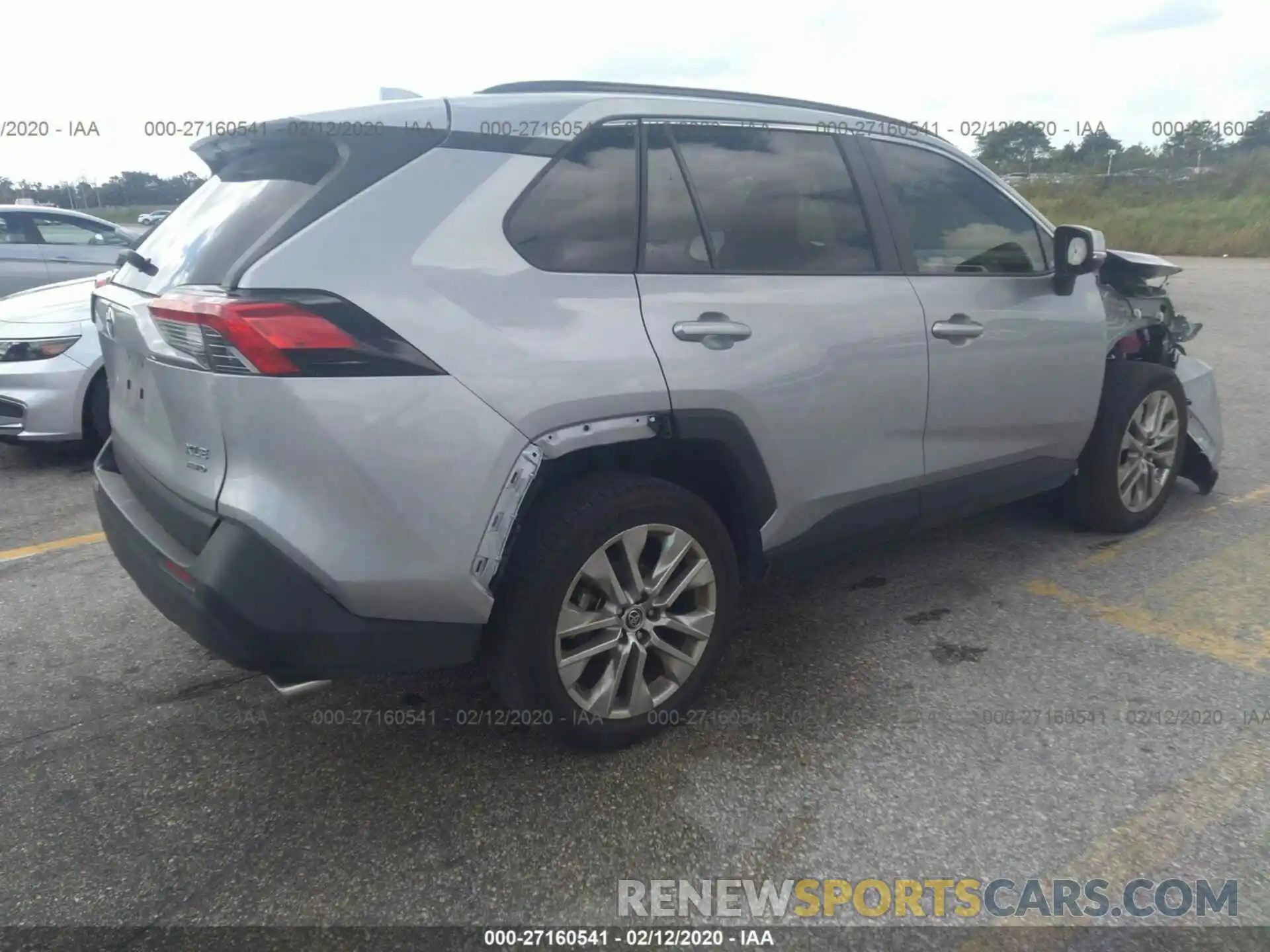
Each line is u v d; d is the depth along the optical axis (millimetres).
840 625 3707
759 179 3105
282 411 2236
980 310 3574
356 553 2336
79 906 2324
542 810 2639
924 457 3490
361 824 2604
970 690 3197
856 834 2512
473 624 2553
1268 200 24969
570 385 2541
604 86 3039
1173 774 2711
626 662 2818
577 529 2605
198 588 2332
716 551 2941
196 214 2822
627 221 2789
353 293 2303
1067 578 4066
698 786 2723
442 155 2529
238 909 2305
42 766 2912
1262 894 2270
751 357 2891
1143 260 4648
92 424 5984
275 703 3244
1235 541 4398
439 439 2371
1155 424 4465
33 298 6266
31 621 3928
